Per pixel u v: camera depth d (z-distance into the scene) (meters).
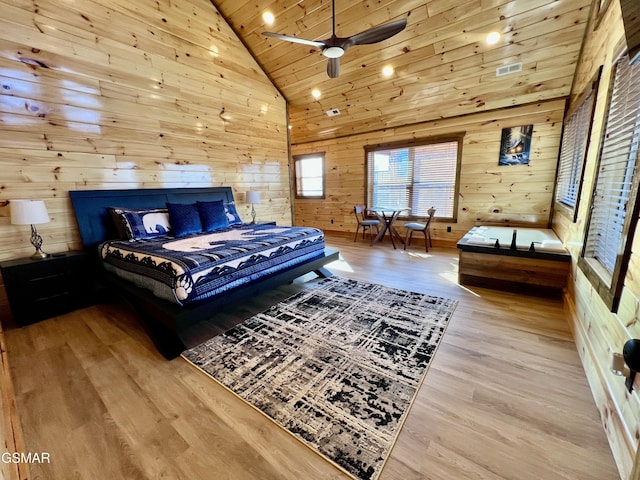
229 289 2.39
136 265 2.43
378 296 3.04
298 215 7.73
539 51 3.45
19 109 2.68
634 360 0.77
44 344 2.22
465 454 1.27
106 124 3.25
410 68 4.14
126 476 1.20
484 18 3.22
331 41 2.63
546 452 1.27
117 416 1.51
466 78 4.08
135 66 3.42
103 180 3.28
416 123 5.36
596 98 2.46
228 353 2.05
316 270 3.68
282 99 5.43
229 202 4.62
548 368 1.84
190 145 4.09
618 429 1.22
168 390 1.70
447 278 3.60
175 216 3.47
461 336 2.23
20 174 2.73
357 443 1.34
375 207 6.23
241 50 4.57
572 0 2.87
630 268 1.30
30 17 2.67
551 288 2.90
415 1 3.21
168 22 3.67
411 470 1.21
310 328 2.38
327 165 6.86
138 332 2.40
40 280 2.61
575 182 3.11
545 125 4.25
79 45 2.98
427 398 1.60
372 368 1.86
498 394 1.62
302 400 1.60
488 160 4.79
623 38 1.80
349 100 5.18
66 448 1.33
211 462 1.26
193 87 4.02
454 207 5.22
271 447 1.33
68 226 3.06
